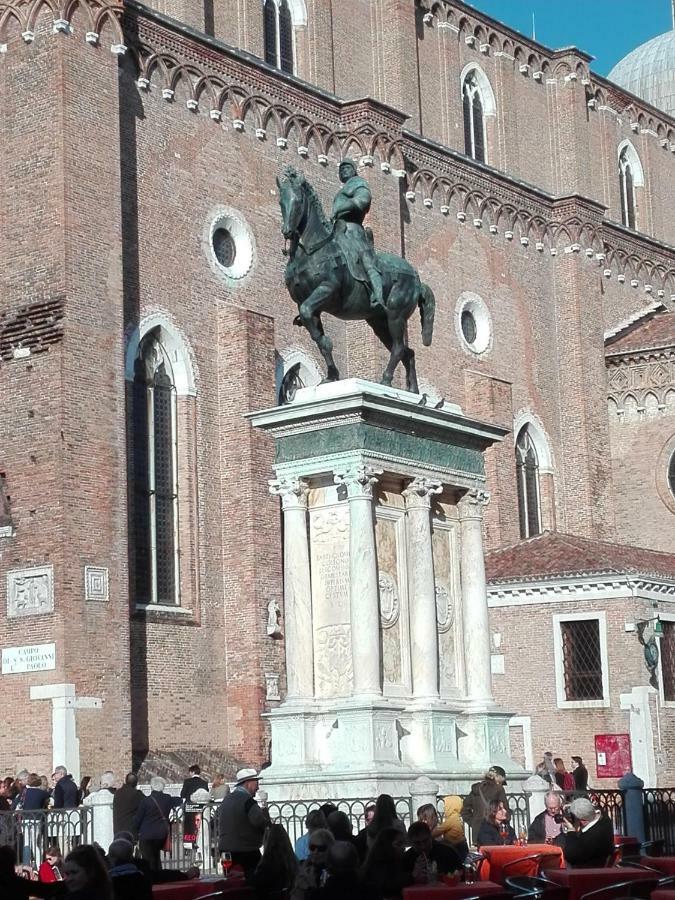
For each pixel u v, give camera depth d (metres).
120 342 48.31
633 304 74.75
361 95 64.62
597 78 76.25
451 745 34.81
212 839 34.38
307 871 21.38
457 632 36.44
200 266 53.69
